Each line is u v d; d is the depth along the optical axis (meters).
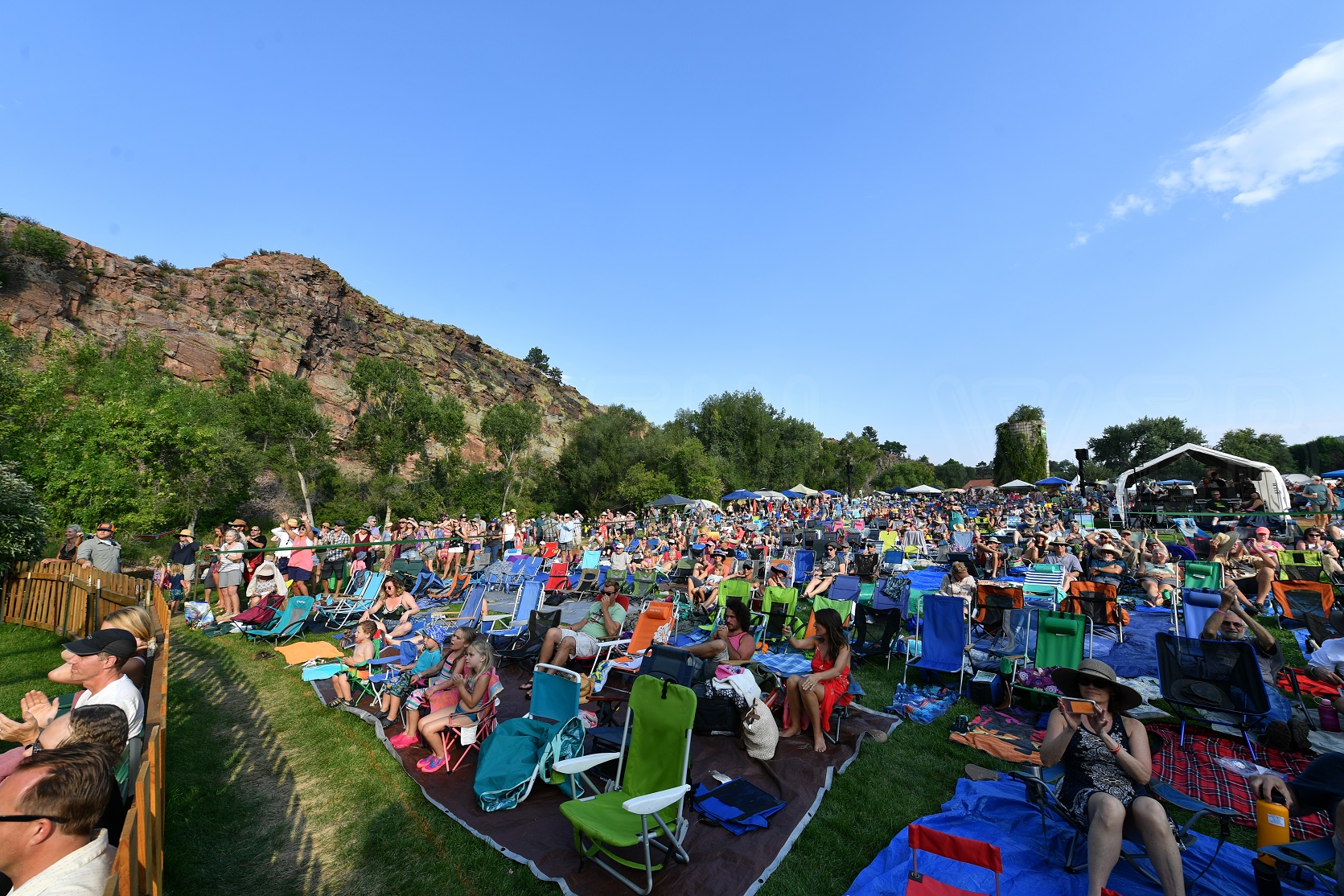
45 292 44.16
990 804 4.50
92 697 3.92
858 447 72.31
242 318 57.84
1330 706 5.81
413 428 44.88
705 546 16.92
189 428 27.61
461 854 4.00
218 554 11.30
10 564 10.34
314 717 6.48
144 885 2.67
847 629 9.03
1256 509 18.52
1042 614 6.86
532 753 4.76
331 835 4.35
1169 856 3.27
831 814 4.46
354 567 13.05
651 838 3.68
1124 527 20.64
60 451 21.59
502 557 17.73
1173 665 5.88
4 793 2.24
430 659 6.38
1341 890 3.04
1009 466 61.66
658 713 4.11
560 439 83.38
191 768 5.29
